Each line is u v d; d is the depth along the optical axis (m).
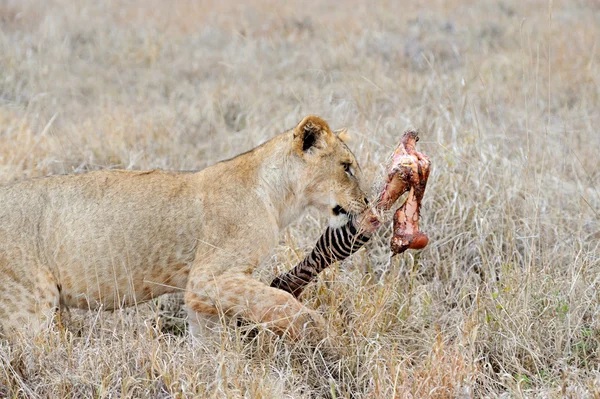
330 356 9.05
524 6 26.88
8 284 8.73
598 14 25.70
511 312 9.50
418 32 22.92
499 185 12.34
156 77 20.00
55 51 21.05
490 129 14.80
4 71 19.38
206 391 7.95
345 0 27.91
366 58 20.39
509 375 8.41
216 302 8.95
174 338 9.49
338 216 9.78
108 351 8.47
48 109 17.22
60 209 9.06
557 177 12.86
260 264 9.50
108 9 25.89
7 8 25.06
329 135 9.68
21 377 8.22
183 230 9.27
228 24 24.81
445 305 10.52
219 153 14.88
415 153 9.40
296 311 8.88
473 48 21.67
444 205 11.94
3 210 8.91
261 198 9.46
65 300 9.19
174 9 26.38
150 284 9.34
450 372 8.20
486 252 11.36
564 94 17.89
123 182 9.37
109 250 9.06
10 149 13.62
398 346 9.32
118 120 15.55
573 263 10.32
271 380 8.23
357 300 9.77
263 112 16.92
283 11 25.86
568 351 9.14
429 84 17.41
